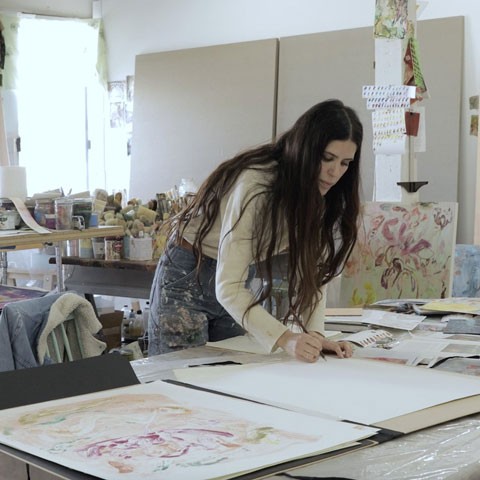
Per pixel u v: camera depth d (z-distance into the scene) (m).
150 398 1.25
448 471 0.95
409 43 2.91
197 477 0.89
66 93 6.07
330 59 4.99
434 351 1.69
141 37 6.00
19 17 5.80
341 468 0.95
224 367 1.52
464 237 4.65
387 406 1.24
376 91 2.93
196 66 5.57
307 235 1.69
